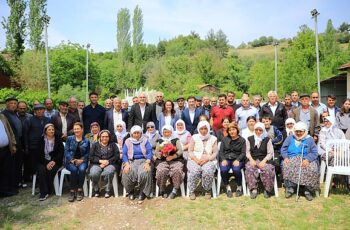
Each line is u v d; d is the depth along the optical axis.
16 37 30.52
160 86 45.94
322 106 8.07
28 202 6.48
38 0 31.53
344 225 5.11
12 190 6.91
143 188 6.45
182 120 7.71
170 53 82.44
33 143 7.20
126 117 8.48
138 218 5.68
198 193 6.86
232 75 45.34
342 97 23.98
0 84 29.84
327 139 7.16
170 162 6.70
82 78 44.16
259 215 5.58
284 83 27.53
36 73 32.88
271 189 6.42
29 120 7.30
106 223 5.52
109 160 6.76
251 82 43.34
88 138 7.43
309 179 6.16
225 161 6.61
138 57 52.44
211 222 5.39
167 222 5.46
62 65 42.06
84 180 6.72
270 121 7.14
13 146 6.89
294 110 7.80
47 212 5.98
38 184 7.14
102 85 50.81
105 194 6.67
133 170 6.55
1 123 6.80
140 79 51.38
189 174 6.51
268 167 6.36
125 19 53.06
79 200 6.51
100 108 8.56
